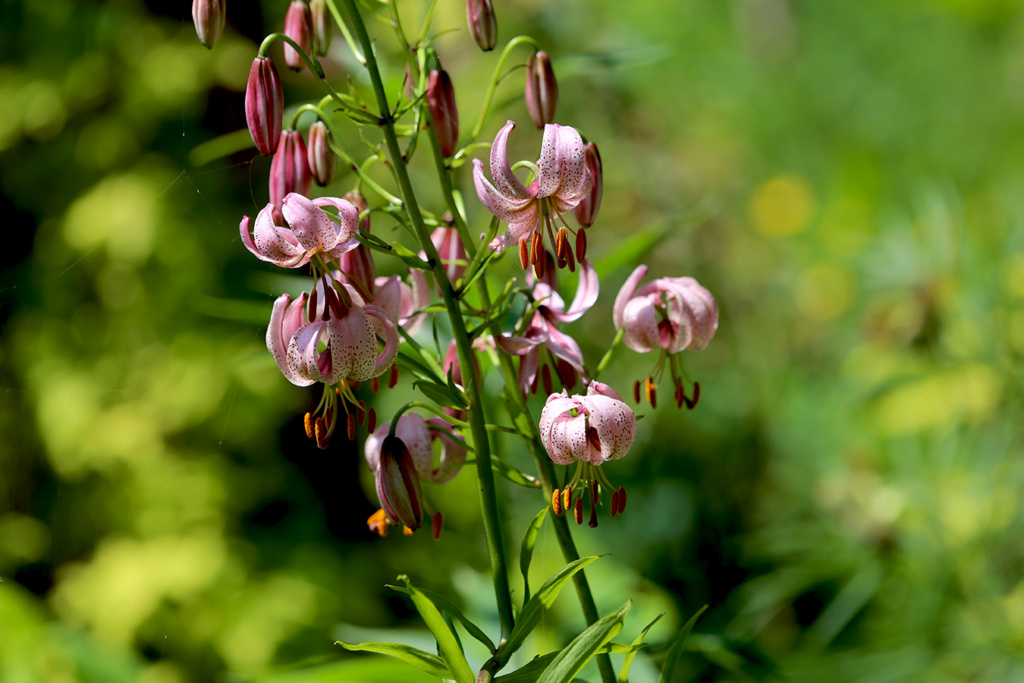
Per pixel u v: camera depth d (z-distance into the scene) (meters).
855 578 1.49
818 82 2.79
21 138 2.55
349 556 2.46
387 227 2.26
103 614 2.26
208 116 2.54
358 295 1.13
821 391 2.07
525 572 1.11
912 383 1.63
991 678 1.43
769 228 2.73
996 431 1.48
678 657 1.12
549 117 1.17
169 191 2.45
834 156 2.66
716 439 2.27
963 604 1.43
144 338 2.46
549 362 1.17
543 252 1.12
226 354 2.45
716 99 2.94
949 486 1.45
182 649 2.24
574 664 1.07
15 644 1.70
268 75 1.14
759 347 2.65
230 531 2.41
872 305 1.94
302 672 1.20
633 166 2.94
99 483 2.45
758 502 2.16
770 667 1.22
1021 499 1.43
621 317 1.17
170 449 2.44
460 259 1.18
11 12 2.55
